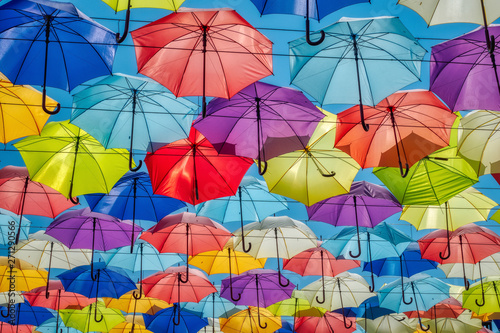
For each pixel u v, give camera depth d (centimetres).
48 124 677
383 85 577
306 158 730
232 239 917
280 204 839
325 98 586
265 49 541
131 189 774
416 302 1057
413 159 650
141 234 861
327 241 909
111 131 631
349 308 1123
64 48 546
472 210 802
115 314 1141
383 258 995
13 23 530
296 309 1105
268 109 620
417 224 824
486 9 493
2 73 544
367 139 650
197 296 997
